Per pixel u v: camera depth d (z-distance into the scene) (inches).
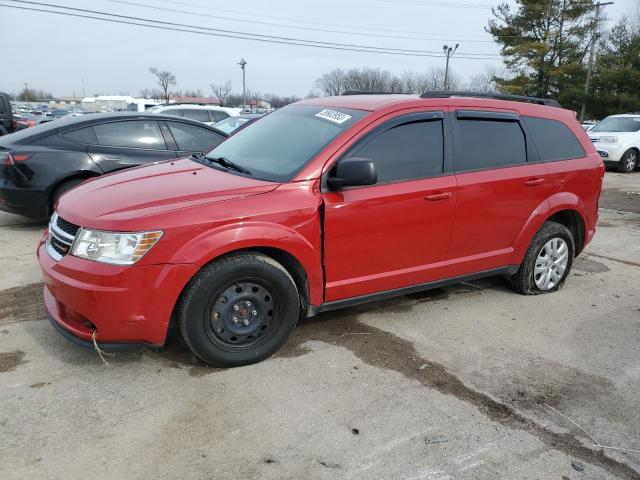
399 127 144.8
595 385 127.9
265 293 127.9
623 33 1422.2
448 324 159.6
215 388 119.4
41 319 151.9
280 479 92.3
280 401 115.3
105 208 118.3
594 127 647.8
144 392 116.8
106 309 111.6
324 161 132.9
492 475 95.5
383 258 144.3
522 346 147.0
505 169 164.6
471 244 161.8
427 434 106.1
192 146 266.4
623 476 97.0
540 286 186.4
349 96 171.5
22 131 250.5
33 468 92.3
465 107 159.0
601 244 267.6
